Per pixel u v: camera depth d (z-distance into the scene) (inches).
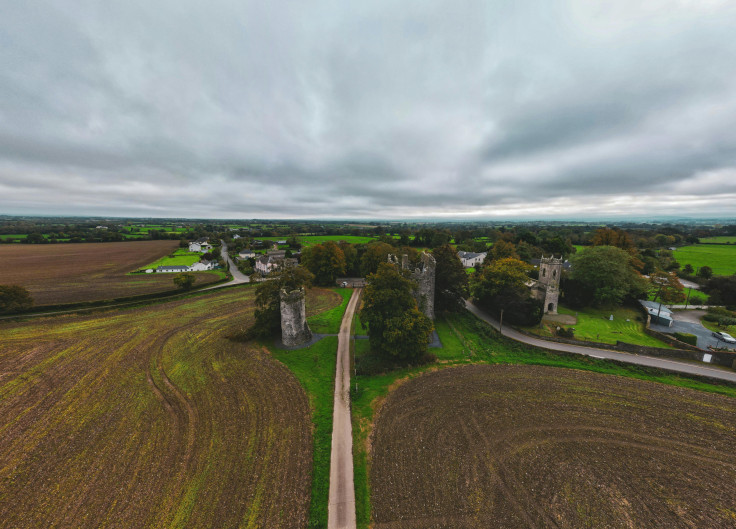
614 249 1907.0
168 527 584.4
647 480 692.7
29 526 581.6
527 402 975.0
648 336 1448.1
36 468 709.9
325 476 704.4
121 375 1111.6
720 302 1879.9
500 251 3075.8
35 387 1032.8
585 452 772.6
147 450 765.3
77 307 1935.3
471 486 681.6
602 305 1909.4
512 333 1518.2
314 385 1071.0
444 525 597.9
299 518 609.3
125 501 634.8
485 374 1154.0
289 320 1385.3
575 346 1366.9
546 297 1788.9
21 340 1423.5
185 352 1306.6
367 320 1237.7
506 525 596.4
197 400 970.1
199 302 2128.4
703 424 866.1
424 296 1612.9
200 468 715.4
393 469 727.7
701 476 701.9
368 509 630.5
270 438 814.5
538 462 743.1
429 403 973.8
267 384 1068.5
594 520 605.3
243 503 636.1
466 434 837.8
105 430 832.3
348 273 3144.7
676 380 1093.1
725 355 1152.8
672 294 1817.2
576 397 1000.2
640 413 917.2
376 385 1082.1
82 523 589.0
